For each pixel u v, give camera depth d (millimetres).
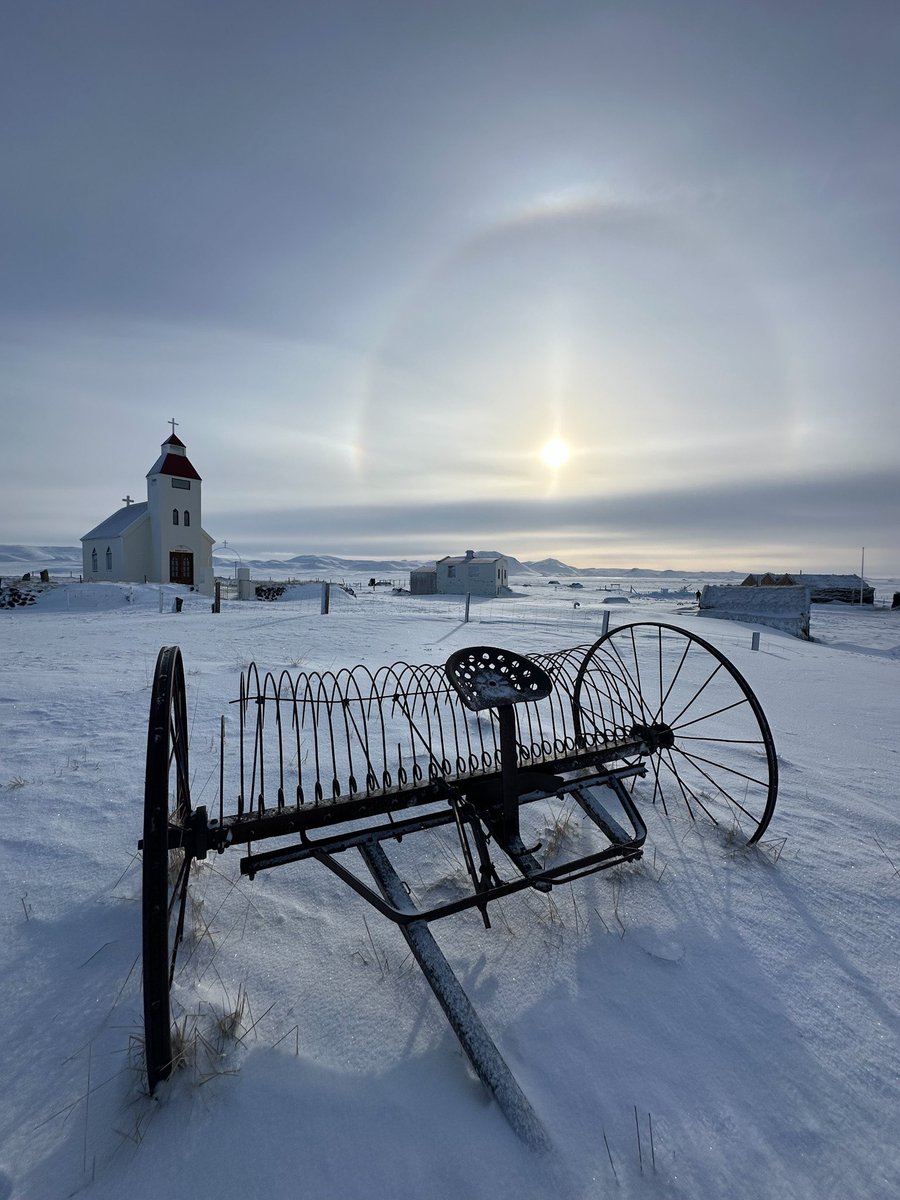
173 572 46594
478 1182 1868
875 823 4688
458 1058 2385
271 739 6230
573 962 2959
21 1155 1915
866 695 10031
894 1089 2283
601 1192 1857
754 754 6402
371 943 3062
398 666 10773
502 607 32781
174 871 3566
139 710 7305
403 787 3270
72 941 2980
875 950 3123
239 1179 1852
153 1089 2074
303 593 45406
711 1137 2062
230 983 2734
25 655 12391
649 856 4047
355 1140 1994
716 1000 2730
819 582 58844
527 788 3484
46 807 4488
